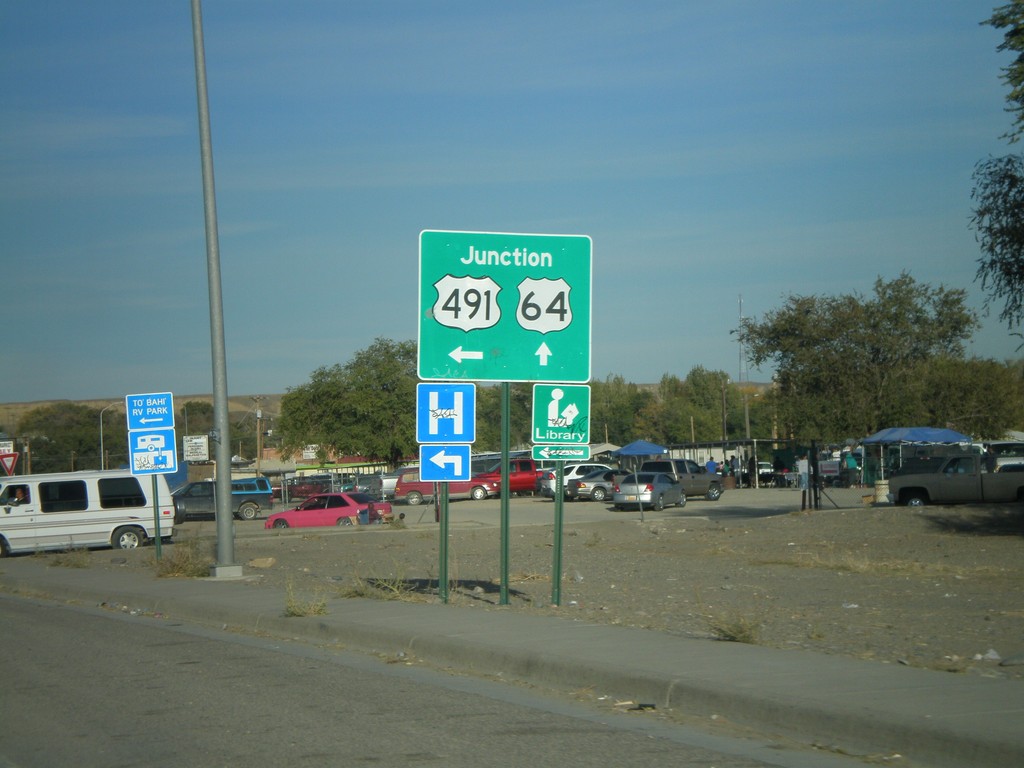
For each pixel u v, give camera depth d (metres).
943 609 13.99
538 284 13.64
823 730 7.25
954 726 6.74
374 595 14.85
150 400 22.45
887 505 38.28
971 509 31.55
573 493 53.22
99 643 12.46
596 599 15.16
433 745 7.25
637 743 7.26
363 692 9.19
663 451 60.94
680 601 14.99
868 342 57.91
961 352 59.66
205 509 47.25
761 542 28.11
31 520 28.17
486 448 91.56
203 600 15.38
